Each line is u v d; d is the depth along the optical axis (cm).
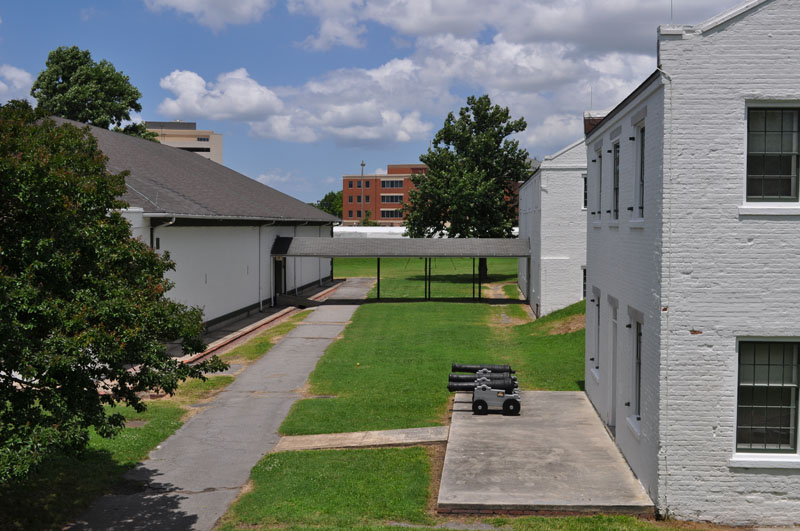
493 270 6900
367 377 2209
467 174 5616
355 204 14588
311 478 1318
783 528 1052
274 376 2261
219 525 1122
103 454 1447
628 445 1280
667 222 1060
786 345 1073
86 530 1105
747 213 1047
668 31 1047
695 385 1065
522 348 2681
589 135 1730
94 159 1193
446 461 1301
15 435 877
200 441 1592
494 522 1082
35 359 874
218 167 5038
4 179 913
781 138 1068
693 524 1065
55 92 5322
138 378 1020
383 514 1129
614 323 1498
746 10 1039
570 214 3459
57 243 985
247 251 3591
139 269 1109
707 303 1059
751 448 1080
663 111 1059
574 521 1070
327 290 5100
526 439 1439
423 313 3719
